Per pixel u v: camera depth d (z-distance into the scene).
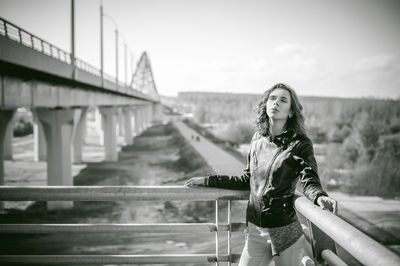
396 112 70.00
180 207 26.48
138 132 113.38
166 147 71.94
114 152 55.88
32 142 86.12
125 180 40.66
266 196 2.59
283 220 2.57
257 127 2.82
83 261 3.12
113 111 57.50
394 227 27.16
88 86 35.66
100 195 2.98
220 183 2.99
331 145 60.41
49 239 19.06
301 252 2.62
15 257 3.12
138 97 82.38
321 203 2.24
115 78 50.03
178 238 19.03
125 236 19.50
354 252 1.70
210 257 3.14
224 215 23.80
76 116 34.91
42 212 24.89
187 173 43.88
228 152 58.75
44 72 22.06
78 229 3.06
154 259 3.12
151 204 27.50
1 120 31.11
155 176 42.94
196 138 76.38
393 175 45.38
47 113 31.95
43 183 37.47
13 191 2.95
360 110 81.94
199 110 195.50
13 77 20.28
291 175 2.57
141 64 171.50
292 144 2.57
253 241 2.71
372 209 33.66
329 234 1.99
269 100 2.73
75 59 29.33
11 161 54.88
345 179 47.44
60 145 32.25
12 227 3.05
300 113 2.71
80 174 43.75
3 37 16.58
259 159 2.69
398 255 1.49
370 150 57.72
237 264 3.26
